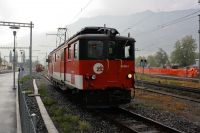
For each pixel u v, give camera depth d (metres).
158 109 16.38
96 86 14.90
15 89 29.06
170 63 105.06
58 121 13.16
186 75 56.75
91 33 16.00
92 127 12.03
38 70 92.69
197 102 19.58
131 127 11.88
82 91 15.39
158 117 14.11
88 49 14.89
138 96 22.14
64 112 15.30
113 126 12.23
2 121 12.74
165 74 64.56
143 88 28.27
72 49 16.77
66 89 20.00
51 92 26.02
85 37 14.88
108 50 15.11
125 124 12.47
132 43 15.66
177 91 25.58
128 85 15.46
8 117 13.70
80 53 14.88
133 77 15.59
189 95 23.48
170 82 37.66
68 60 18.20
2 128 11.40
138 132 10.45
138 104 17.92
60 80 22.83
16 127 11.58
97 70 14.94
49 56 36.12
